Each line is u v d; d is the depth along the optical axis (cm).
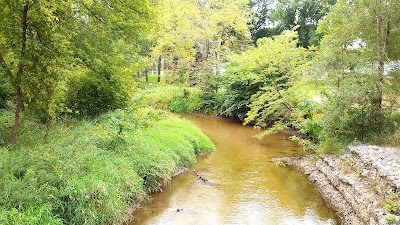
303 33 4406
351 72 1335
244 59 2242
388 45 1298
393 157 1007
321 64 1421
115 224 827
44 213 691
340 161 1177
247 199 1059
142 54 3809
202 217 927
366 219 809
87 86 1603
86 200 777
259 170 1349
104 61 1452
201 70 2953
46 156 841
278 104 1880
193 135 1653
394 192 796
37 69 959
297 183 1203
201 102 2809
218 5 3120
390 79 1302
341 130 1312
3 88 1427
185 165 1354
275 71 2056
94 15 1375
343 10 1400
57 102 1178
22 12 917
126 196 914
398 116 1320
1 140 1014
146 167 1088
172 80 3384
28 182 739
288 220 918
